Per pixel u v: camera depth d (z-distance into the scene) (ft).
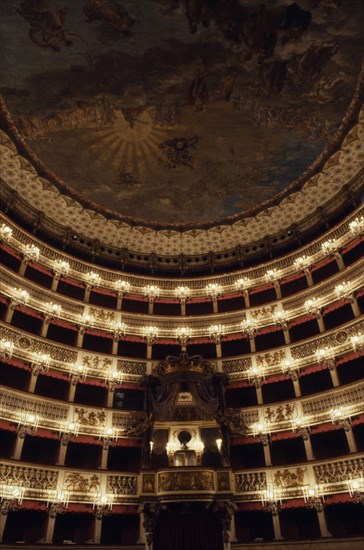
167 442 74.43
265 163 92.27
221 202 100.68
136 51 74.54
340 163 90.43
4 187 90.63
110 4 68.54
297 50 74.28
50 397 75.87
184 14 69.82
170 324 96.94
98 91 79.46
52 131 84.58
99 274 100.32
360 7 68.08
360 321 78.89
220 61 76.38
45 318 85.30
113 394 83.20
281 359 85.51
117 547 64.28
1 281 82.69
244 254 106.73
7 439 72.69
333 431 75.20
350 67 75.77
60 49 73.26
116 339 91.04
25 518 68.95
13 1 67.56
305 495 68.08
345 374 81.30
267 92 80.23
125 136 87.92
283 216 101.91
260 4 69.00
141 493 65.46
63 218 99.66
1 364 78.84
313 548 63.10
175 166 93.50
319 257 92.79
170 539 63.57
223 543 62.95
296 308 91.40
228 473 66.74
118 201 99.91
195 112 84.07
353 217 90.07
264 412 79.51
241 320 95.30
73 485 69.67
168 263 108.88
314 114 82.58
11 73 74.90
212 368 79.36
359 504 68.23
